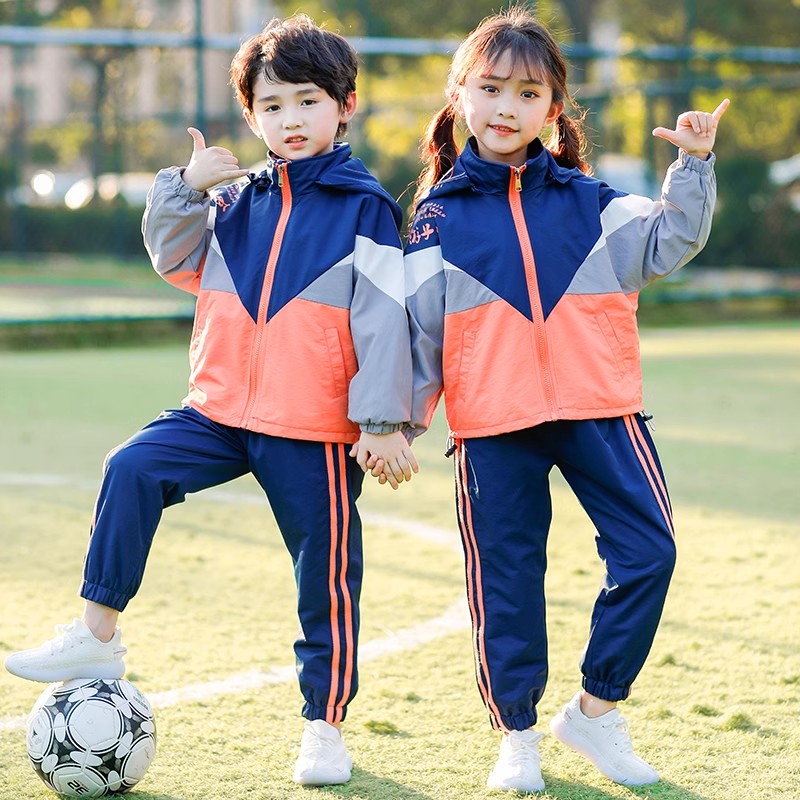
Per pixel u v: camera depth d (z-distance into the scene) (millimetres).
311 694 3592
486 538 3551
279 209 3609
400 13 24391
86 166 28562
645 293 17078
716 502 7086
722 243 20812
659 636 4773
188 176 3570
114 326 14570
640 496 3467
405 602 5258
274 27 3656
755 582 5484
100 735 3377
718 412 10156
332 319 3527
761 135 24484
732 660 4500
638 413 3611
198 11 13883
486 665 3570
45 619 5020
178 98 26016
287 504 3553
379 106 22203
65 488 7500
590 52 15102
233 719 4016
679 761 3658
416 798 3424
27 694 4266
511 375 3504
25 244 26406
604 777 3564
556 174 3604
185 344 14664
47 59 27016
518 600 3545
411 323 3584
